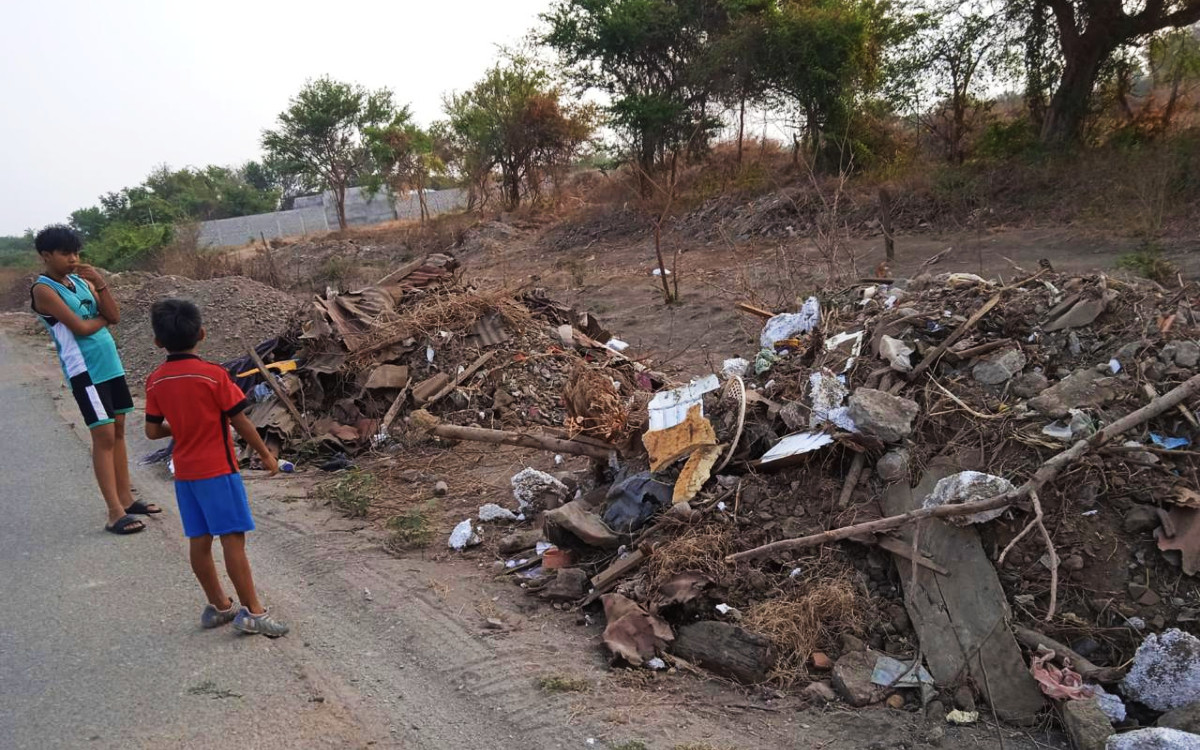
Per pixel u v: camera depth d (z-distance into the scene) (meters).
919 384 4.78
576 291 16.94
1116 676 3.36
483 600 4.55
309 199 56.69
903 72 21.25
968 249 14.68
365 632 4.21
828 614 3.89
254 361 8.63
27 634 4.17
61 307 5.21
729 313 12.48
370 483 6.56
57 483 6.71
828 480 4.52
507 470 6.81
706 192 24.70
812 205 19.52
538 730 3.34
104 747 3.25
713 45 24.20
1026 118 20.69
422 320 8.79
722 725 3.37
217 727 3.38
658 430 5.16
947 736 3.27
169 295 14.27
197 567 4.07
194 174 71.62
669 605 4.05
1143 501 3.82
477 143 34.50
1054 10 18.52
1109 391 4.27
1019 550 3.85
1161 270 9.85
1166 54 18.95
